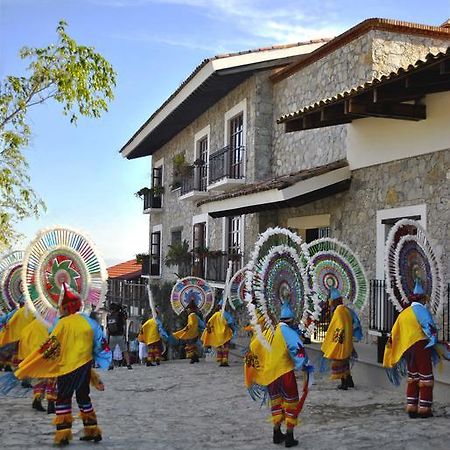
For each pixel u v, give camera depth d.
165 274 25.47
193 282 15.50
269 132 17.08
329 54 14.30
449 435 6.58
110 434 6.88
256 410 8.45
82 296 7.06
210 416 8.05
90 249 7.15
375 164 12.02
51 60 12.40
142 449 6.19
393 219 11.45
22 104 12.34
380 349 9.91
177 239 24.20
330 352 9.59
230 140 18.97
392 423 7.21
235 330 14.75
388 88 9.88
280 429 6.55
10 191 12.51
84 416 6.46
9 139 12.30
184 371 13.09
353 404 8.52
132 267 39.81
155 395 9.92
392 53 12.85
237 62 16.58
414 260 7.95
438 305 7.85
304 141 15.29
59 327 6.43
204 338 13.85
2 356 9.77
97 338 6.52
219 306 16.69
